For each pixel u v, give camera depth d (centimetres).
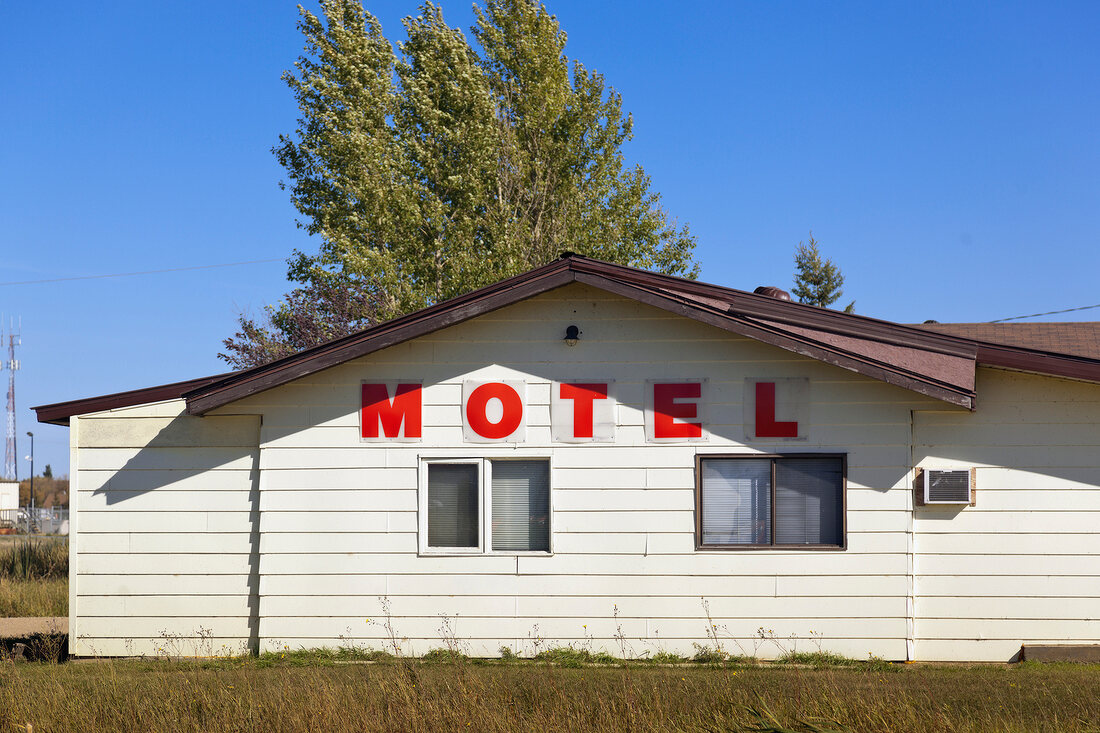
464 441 1251
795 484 1227
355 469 1255
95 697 953
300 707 894
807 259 6675
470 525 1250
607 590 1226
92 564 1277
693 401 1234
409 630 1236
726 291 1252
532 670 1124
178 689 977
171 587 1271
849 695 906
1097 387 1219
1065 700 929
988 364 1223
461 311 1223
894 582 1203
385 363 1262
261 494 1256
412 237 2770
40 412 1321
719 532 1227
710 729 834
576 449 1241
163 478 1283
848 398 1222
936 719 837
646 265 3509
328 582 1246
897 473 1213
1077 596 1203
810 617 1207
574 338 1246
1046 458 1216
